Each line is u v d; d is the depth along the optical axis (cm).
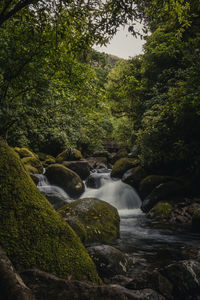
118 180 1345
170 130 879
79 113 778
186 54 848
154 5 344
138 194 1125
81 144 2038
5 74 338
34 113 486
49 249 222
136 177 1172
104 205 562
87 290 178
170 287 259
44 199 266
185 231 633
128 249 468
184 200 844
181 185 914
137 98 1342
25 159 1309
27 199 242
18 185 244
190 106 689
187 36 927
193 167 925
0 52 317
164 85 1070
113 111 1551
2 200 225
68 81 527
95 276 238
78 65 510
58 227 248
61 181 1166
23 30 376
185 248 429
